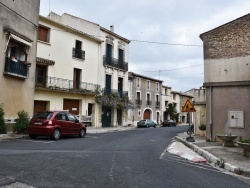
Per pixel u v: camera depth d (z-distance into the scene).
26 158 7.86
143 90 47.72
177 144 15.45
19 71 17.08
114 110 35.28
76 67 28.41
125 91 37.56
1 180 5.41
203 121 21.80
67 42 27.30
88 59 30.28
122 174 6.71
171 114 55.94
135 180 6.18
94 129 27.77
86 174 6.44
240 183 6.72
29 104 18.50
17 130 15.51
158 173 7.13
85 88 29.33
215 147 12.88
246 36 15.41
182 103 64.44
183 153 11.30
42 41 24.41
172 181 6.32
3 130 14.85
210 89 15.97
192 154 11.33
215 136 15.62
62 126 15.41
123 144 14.14
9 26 16.11
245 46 15.36
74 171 6.66
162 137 20.75
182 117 64.25
